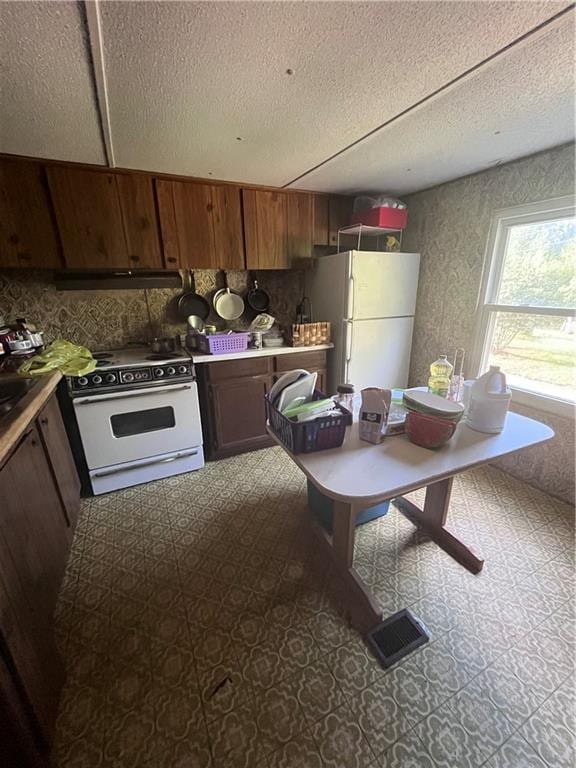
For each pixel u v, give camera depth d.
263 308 3.01
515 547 1.73
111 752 1.01
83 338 2.47
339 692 1.15
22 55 1.01
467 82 1.23
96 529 1.92
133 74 1.13
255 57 1.06
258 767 0.97
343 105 1.37
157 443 2.30
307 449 1.24
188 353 2.47
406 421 1.35
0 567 0.94
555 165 1.88
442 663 1.22
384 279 2.63
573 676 1.18
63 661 1.23
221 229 2.41
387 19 0.91
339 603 1.46
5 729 0.87
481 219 2.30
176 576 1.61
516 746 1.01
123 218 2.12
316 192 2.68
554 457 2.10
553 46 1.03
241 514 2.03
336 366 2.79
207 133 1.59
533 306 2.14
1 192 1.85
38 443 1.45
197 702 1.13
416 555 1.70
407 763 0.98
